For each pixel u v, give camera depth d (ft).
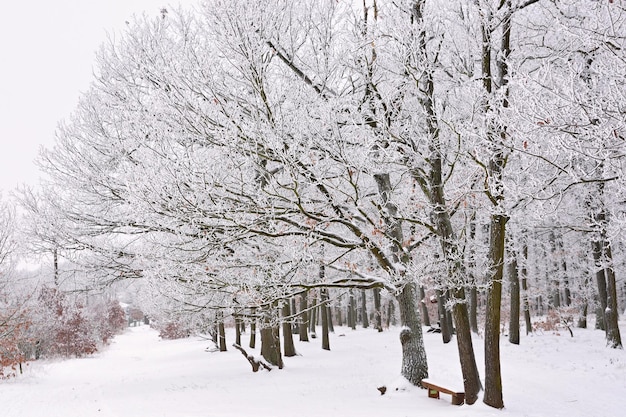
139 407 31.71
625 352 42.01
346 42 26.27
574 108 14.49
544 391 28.50
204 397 33.73
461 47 27.37
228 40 22.43
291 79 26.09
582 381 31.53
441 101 28.37
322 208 26.02
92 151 34.06
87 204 34.30
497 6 24.71
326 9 25.84
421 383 29.89
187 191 22.04
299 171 22.40
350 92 27.48
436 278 28.45
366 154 22.67
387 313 112.37
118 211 33.09
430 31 26.63
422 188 27.20
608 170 15.61
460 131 21.75
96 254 34.65
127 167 25.22
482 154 21.25
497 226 24.80
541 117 15.05
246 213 23.34
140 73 26.58
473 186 26.35
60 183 34.63
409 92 27.43
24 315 60.95
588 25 17.25
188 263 24.12
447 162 26.81
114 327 161.68
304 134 23.03
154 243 25.61
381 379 36.35
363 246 26.81
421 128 26.32
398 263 27.96
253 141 23.03
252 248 27.89
